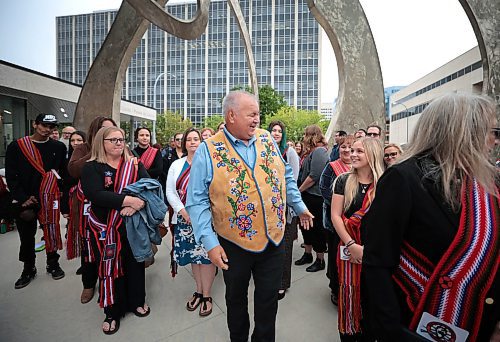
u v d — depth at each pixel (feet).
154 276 11.34
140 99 254.88
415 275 3.42
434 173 3.31
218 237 6.13
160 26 18.70
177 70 250.16
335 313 8.71
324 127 139.54
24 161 10.39
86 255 9.12
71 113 63.05
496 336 3.20
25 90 39.88
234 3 34.76
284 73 240.12
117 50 24.84
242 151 6.11
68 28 254.68
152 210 8.28
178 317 8.54
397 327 3.40
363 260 3.70
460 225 3.12
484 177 3.20
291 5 237.66
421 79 157.07
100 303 7.86
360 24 22.34
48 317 8.49
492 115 3.35
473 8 21.13
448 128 3.28
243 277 6.08
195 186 5.93
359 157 6.82
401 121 185.37
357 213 6.62
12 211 10.26
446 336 3.27
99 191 7.88
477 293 3.11
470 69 113.80
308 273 11.50
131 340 7.48
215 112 245.86
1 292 9.92
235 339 6.41
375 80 22.57
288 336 7.65
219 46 245.24
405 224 3.41
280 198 6.30
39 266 12.03
